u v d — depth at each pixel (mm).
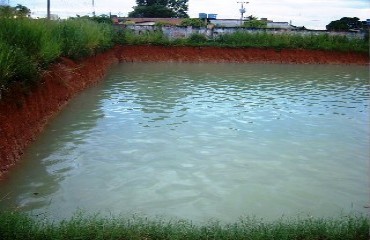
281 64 36125
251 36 39094
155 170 8820
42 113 11969
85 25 22594
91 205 7129
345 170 9219
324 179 8648
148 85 20859
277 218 6812
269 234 5387
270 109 15742
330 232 5480
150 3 84000
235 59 36312
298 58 37312
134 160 9398
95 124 12500
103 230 5348
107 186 7945
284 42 38062
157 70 28000
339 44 38969
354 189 8180
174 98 17375
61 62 16438
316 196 7789
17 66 10102
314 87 22031
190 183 8188
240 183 8266
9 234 5133
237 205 7289
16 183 7922
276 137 11711
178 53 35781
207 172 8789
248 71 29109
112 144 10539
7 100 9484
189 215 6844
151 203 7266
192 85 21359
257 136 11750
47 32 14117
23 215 5930
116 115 13836
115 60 32188
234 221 6652
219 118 13859
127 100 16562
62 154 9641
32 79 11180
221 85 21672
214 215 6875
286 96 18812
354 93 20250
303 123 13586
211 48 36812
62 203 7168
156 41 36094
